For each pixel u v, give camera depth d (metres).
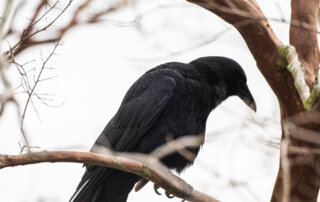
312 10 10.05
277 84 9.68
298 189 9.45
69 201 11.77
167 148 11.97
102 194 12.34
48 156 8.16
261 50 9.73
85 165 12.70
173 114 12.56
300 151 8.66
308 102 7.83
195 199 10.87
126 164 9.52
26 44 6.92
